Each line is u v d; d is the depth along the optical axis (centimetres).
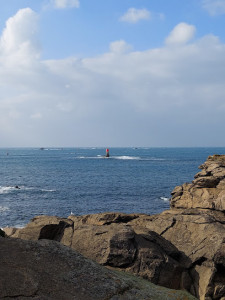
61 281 729
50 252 830
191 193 2594
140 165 15350
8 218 4259
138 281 882
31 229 1573
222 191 2423
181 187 2767
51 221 1631
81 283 746
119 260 1327
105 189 7162
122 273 933
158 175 10400
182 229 1691
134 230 1564
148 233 1524
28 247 823
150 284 884
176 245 1595
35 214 4534
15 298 633
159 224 1789
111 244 1359
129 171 11956
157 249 1407
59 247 866
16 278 692
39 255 802
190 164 16062
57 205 5256
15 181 8819
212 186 2578
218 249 1408
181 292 853
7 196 6159
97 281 775
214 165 2817
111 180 8994
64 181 8781
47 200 5728
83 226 1523
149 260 1331
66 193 6562
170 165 15338
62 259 816
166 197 6091
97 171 11988
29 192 6700
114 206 5194
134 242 1406
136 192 6719
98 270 824
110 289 756
